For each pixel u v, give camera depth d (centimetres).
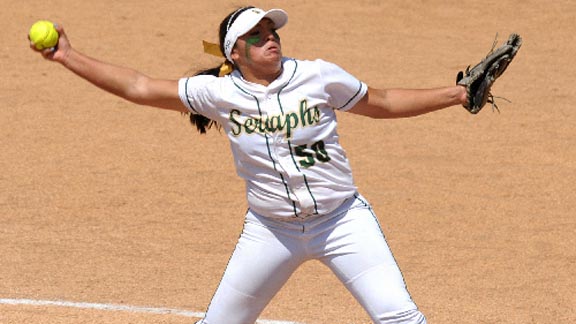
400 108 1991
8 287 3008
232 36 1900
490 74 2000
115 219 3753
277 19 1912
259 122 1906
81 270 3195
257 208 1980
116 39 6500
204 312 2812
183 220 3756
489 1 7325
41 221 3712
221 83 1938
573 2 7294
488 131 5003
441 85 5747
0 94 5491
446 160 4566
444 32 6788
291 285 3100
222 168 4422
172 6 7206
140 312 2795
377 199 4022
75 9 7081
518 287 3088
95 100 5444
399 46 6500
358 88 1939
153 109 5309
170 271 3206
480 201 4006
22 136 4831
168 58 6159
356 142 4825
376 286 1938
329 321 2758
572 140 4859
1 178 4222
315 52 6328
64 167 4388
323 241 1966
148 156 4569
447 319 2789
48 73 5900
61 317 2727
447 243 3525
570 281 3147
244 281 2005
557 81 5862
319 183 1923
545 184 4228
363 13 7138
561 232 3641
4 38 6481
